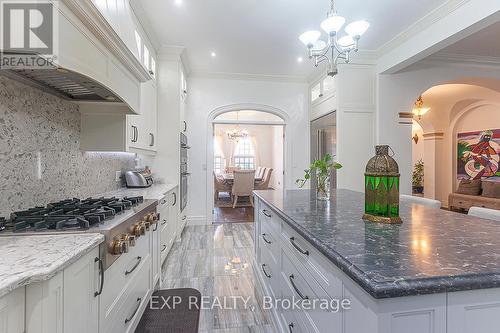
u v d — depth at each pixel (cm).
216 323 210
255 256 297
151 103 364
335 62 260
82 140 234
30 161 170
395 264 86
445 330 78
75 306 109
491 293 81
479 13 256
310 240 118
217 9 301
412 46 349
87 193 247
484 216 174
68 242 115
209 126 520
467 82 456
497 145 621
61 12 116
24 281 82
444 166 741
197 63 467
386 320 75
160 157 408
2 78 147
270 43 389
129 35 218
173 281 279
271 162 1078
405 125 428
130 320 174
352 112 429
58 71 138
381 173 143
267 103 541
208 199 521
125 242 147
